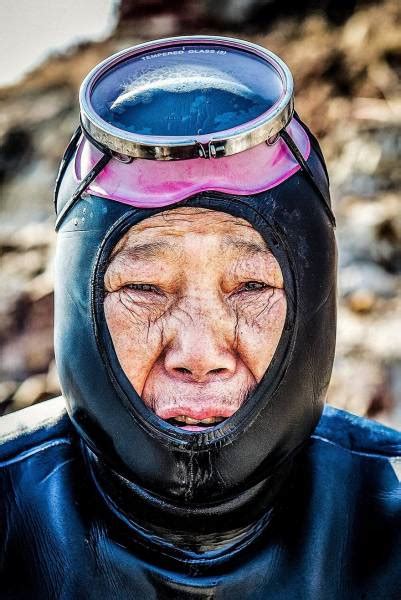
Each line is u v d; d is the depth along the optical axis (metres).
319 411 1.53
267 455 1.46
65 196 1.49
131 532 1.54
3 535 1.57
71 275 1.45
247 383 1.42
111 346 1.42
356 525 1.61
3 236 4.18
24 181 4.52
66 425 1.67
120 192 1.40
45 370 3.62
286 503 1.59
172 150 1.36
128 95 1.45
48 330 3.69
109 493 1.55
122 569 1.53
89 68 4.97
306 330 1.44
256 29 4.88
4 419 1.71
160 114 1.41
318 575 1.55
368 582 1.58
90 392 1.45
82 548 1.54
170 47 1.56
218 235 1.38
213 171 1.37
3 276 3.90
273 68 1.50
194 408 1.40
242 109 1.42
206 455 1.42
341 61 4.48
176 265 1.39
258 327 1.41
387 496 1.63
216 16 4.97
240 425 1.41
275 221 1.40
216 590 1.52
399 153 4.04
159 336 1.41
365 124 4.17
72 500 1.57
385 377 3.24
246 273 1.39
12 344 3.66
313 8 4.83
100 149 1.42
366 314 3.46
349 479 1.65
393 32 4.53
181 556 1.53
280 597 1.54
